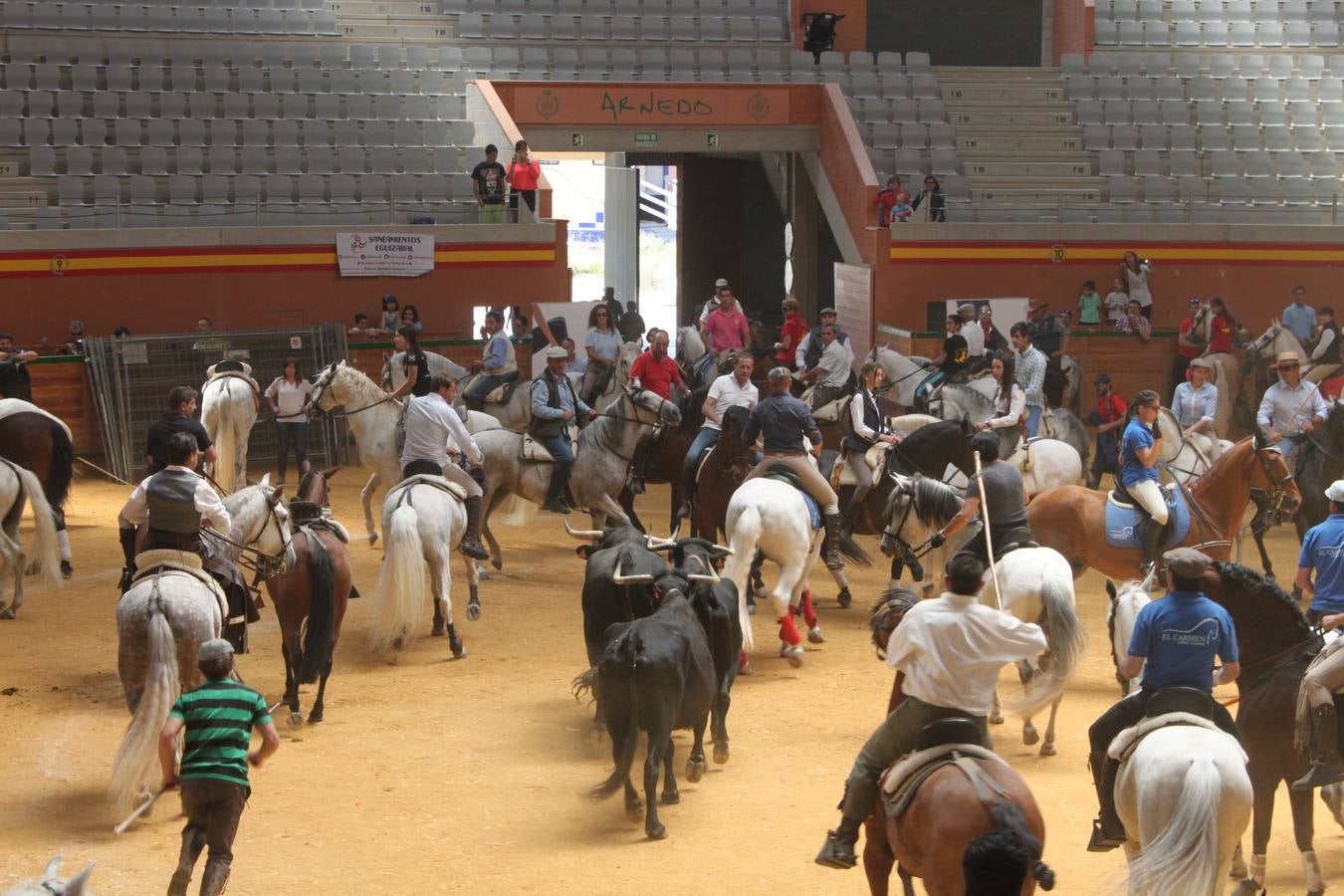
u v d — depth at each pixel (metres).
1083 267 31.98
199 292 27.95
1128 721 8.71
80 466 25.95
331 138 32.53
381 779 11.66
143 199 29.75
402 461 15.88
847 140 33.16
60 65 32.31
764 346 28.09
